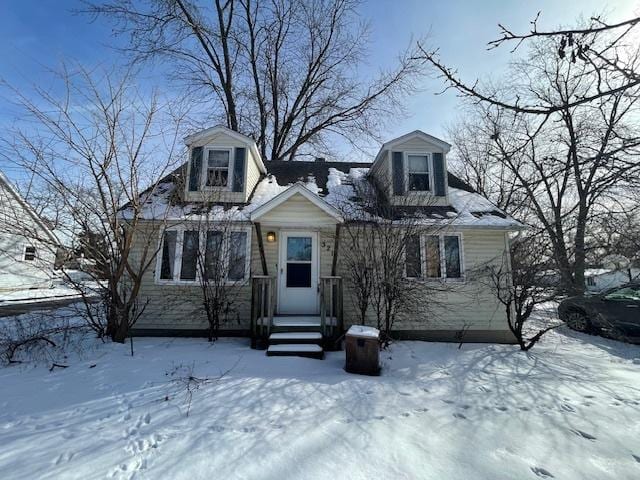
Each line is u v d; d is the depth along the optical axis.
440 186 9.44
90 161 6.11
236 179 9.04
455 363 6.27
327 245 8.54
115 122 6.20
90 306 7.07
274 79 17.56
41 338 6.05
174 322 7.89
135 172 6.39
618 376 5.61
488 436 3.51
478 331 8.25
